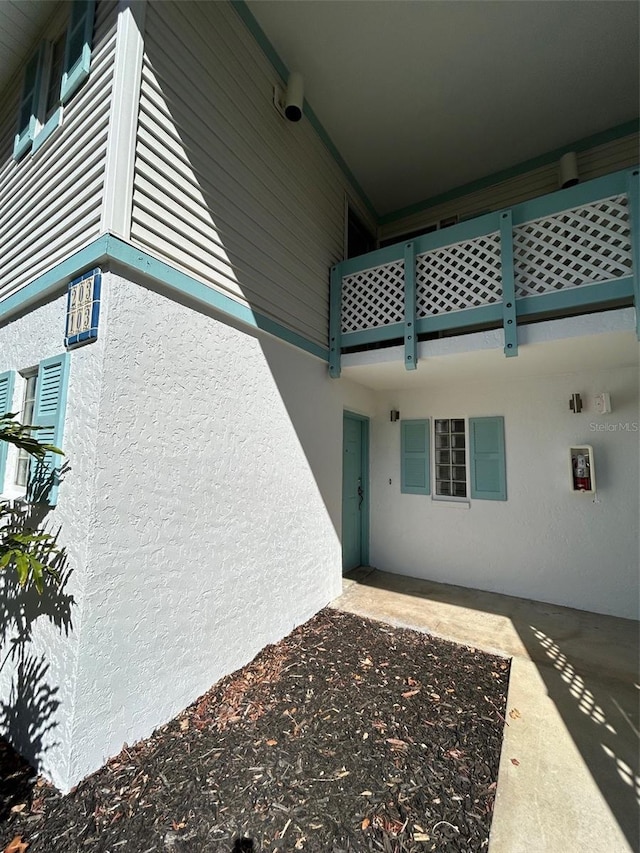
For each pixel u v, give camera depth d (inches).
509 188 199.2
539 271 131.4
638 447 161.5
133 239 87.7
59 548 84.0
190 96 104.8
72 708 74.5
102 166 85.9
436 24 130.6
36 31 123.3
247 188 125.6
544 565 175.5
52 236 101.6
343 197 193.2
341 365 171.6
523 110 164.7
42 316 105.1
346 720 92.5
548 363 160.1
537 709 98.1
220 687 105.4
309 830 64.9
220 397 112.5
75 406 86.5
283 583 137.2
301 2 123.4
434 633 140.3
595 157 176.9
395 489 218.1
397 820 67.0
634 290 115.8
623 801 71.8
